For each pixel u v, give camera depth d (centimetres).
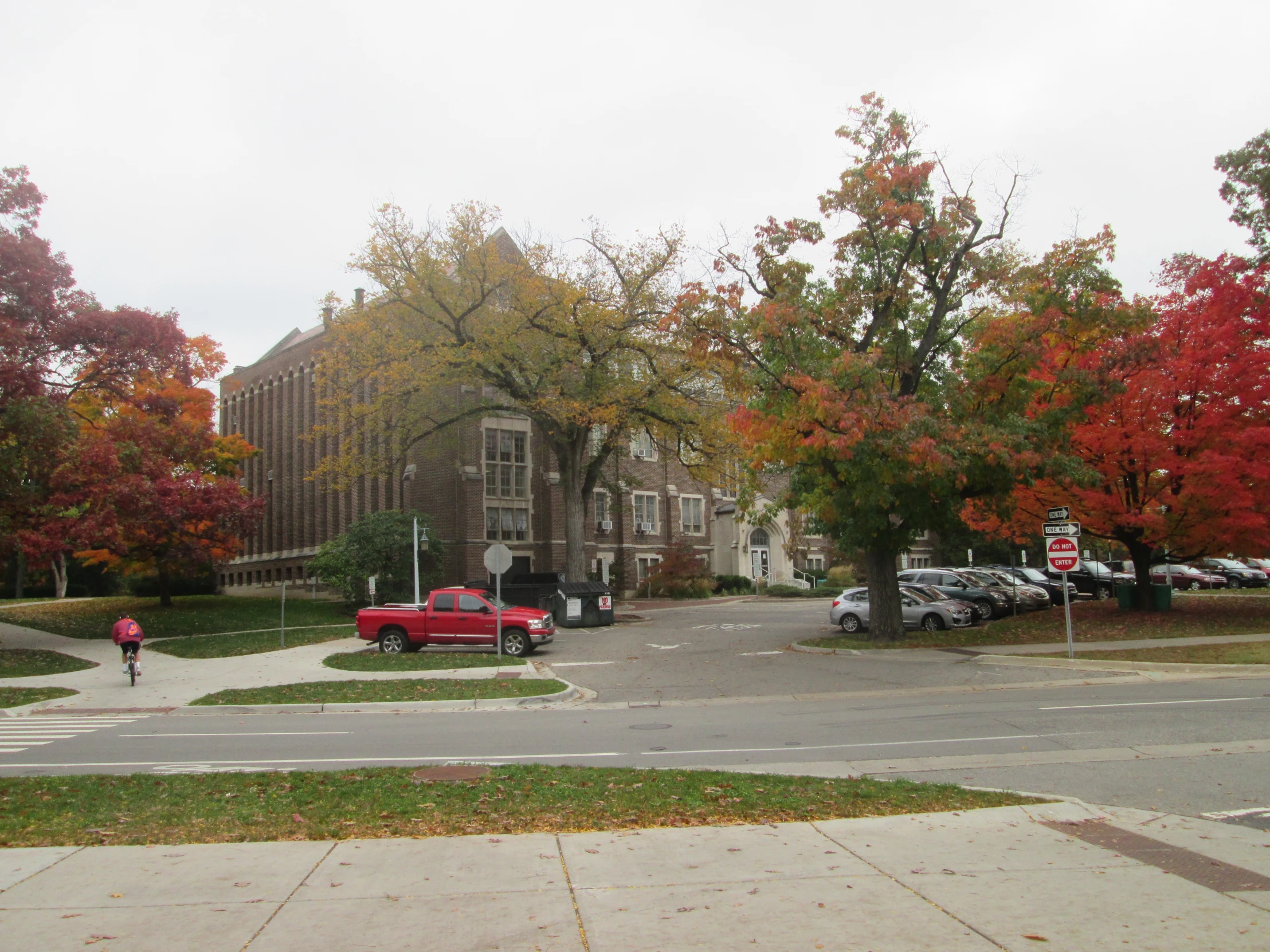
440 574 3966
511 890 546
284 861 605
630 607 4425
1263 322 2286
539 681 1809
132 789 841
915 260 2272
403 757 1071
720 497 6003
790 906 515
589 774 896
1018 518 2695
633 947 455
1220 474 2239
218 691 1817
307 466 5066
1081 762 959
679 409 3450
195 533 3456
